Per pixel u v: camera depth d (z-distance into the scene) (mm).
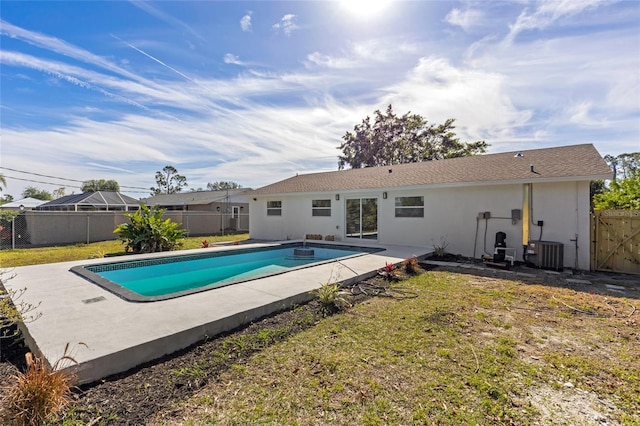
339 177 15273
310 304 4816
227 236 19125
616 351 3355
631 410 2385
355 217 12828
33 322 3521
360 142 29016
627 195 10031
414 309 4664
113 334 3188
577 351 3352
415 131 27094
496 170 9773
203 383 2688
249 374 2836
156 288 7094
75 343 2963
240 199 29797
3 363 3045
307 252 11445
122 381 2689
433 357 3174
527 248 8359
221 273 8688
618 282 6516
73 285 5262
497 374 2861
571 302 5074
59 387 2213
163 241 11258
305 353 3240
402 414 2312
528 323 4152
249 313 4043
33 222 14945
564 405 2441
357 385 2670
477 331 3863
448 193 10328
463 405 2420
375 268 6996
